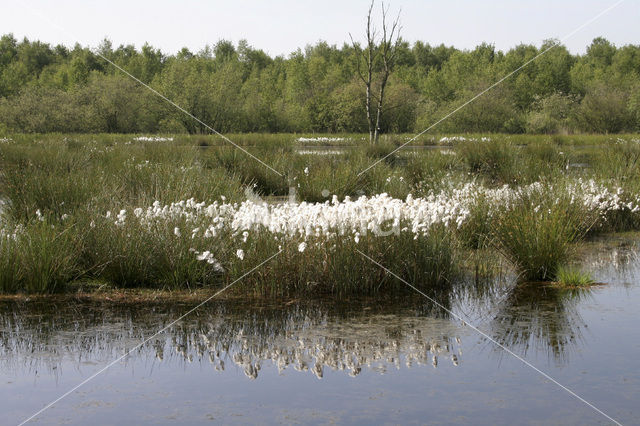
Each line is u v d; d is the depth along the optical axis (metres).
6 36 95.88
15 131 37.19
